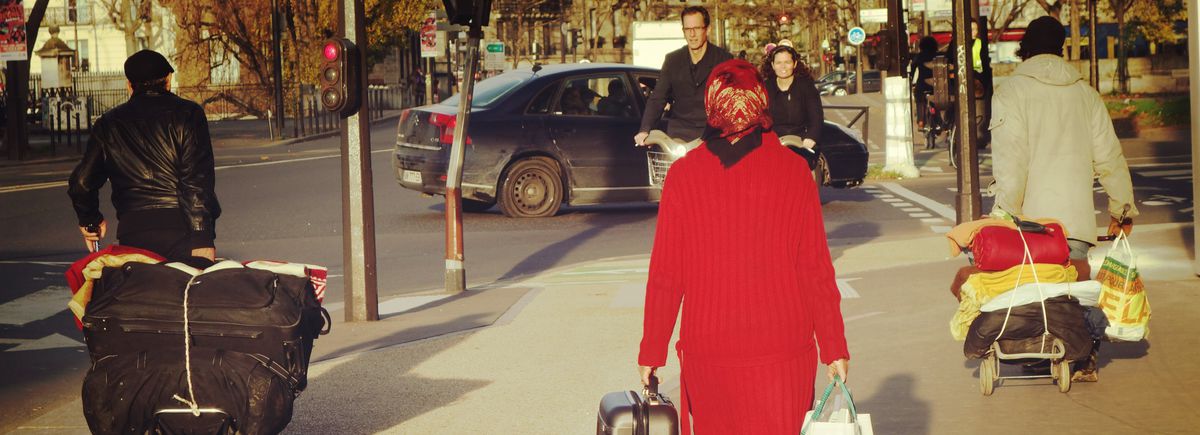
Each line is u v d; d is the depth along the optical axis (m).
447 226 10.55
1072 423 5.45
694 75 9.43
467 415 6.16
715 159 3.65
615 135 15.63
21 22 28.50
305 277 5.12
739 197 3.62
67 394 7.30
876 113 39.72
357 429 5.96
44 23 74.25
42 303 10.49
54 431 6.08
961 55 11.67
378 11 55.56
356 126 9.01
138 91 5.66
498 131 15.34
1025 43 6.50
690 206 3.65
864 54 82.56
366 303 9.05
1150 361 6.50
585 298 9.73
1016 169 6.31
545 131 15.49
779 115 10.72
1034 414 5.63
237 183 21.47
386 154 29.12
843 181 16.39
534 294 10.08
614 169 15.59
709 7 98.00
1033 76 6.34
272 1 38.88
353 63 8.80
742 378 3.62
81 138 39.12
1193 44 8.70
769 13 98.12
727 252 3.61
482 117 15.38
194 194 5.49
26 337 9.08
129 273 4.96
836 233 13.86
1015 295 5.91
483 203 16.66
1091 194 6.30
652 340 3.72
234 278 4.96
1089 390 6.02
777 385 3.62
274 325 4.89
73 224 16.05
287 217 16.39
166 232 5.50
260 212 17.00
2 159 29.42
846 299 9.05
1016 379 6.16
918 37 24.33
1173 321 7.42
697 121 9.48
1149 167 19.34
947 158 22.95
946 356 6.91
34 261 12.92
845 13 83.88
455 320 8.94
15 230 15.52
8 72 29.28
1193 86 8.81
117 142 5.52
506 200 15.54
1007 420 5.55
